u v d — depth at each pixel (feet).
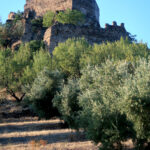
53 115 96.73
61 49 151.64
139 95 49.37
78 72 140.36
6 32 223.30
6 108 129.08
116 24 248.73
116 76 61.26
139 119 49.73
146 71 53.98
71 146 66.95
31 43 194.70
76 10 244.42
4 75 135.85
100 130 54.54
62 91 87.71
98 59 135.03
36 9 291.79
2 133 83.76
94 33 216.54
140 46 142.72
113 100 54.65
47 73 101.09
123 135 52.85
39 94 95.71
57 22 224.12
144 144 53.47
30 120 111.04
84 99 62.54
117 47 146.61
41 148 64.59
